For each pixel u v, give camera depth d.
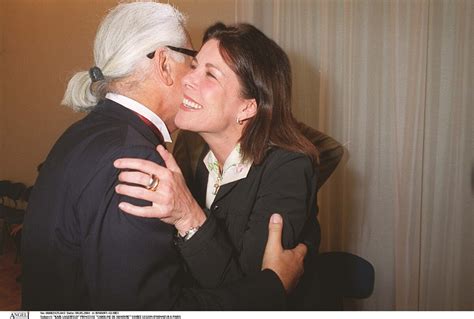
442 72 2.56
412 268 2.70
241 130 1.11
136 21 0.95
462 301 2.66
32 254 0.88
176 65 0.99
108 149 0.82
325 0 2.74
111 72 0.93
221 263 0.91
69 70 4.35
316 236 1.22
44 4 4.42
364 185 2.79
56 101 4.53
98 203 0.79
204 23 3.28
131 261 0.77
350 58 2.73
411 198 2.67
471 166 2.57
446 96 2.57
